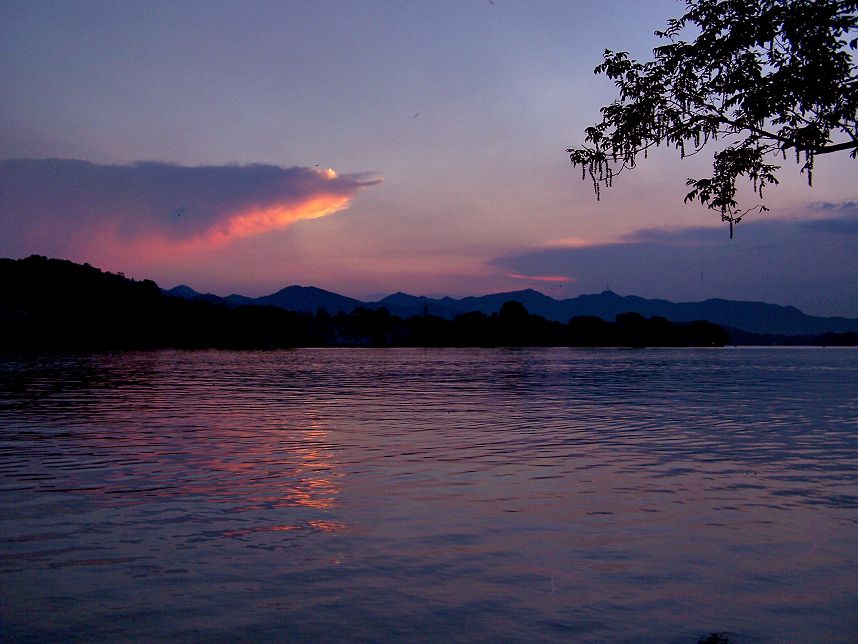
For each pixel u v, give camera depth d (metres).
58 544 13.66
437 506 16.89
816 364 138.88
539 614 10.45
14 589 11.27
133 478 20.16
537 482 19.86
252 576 11.92
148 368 97.12
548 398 52.44
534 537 14.28
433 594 11.18
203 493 18.20
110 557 12.87
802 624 10.16
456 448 26.30
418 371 101.25
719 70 10.34
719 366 125.06
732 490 18.86
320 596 11.08
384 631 9.84
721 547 13.65
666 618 10.33
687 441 28.45
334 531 14.66
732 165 10.77
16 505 16.78
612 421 36.12
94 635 9.66
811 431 31.97
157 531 14.59
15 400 46.72
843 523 15.42
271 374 88.12
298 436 29.58
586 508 16.72
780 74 9.84
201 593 11.15
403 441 28.17
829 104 9.77
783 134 10.23
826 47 9.59
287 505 16.92
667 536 14.38
